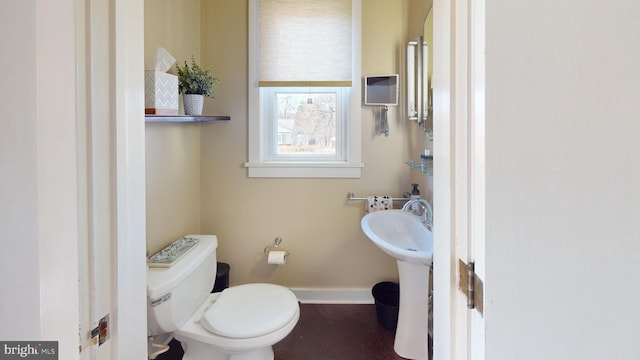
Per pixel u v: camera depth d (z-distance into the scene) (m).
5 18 0.54
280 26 2.20
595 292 0.45
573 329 0.45
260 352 1.54
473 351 0.55
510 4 0.46
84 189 0.59
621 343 0.44
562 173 0.45
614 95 0.43
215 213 2.28
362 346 1.88
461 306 0.59
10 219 0.54
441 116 0.65
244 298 1.62
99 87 0.61
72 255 0.57
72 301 0.57
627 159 0.43
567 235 0.45
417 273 1.72
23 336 0.55
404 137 2.24
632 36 0.43
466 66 0.55
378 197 2.20
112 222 0.65
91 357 0.61
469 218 0.56
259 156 2.27
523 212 0.47
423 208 1.87
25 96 0.54
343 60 2.20
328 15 2.19
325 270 2.31
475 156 0.53
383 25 2.21
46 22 0.54
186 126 2.04
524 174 0.46
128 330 0.70
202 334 1.41
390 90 2.18
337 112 2.30
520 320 0.47
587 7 0.44
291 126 2.32
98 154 0.61
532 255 0.46
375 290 2.23
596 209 0.44
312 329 2.04
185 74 1.78
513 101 0.46
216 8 2.21
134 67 0.72
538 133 0.45
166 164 1.79
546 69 0.45
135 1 0.72
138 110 0.74
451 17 0.60
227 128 2.25
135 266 0.73
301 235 2.29
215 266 1.80
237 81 2.23
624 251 0.44
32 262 0.54
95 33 0.60
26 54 0.54
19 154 0.54
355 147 2.24
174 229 1.89
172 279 1.36
